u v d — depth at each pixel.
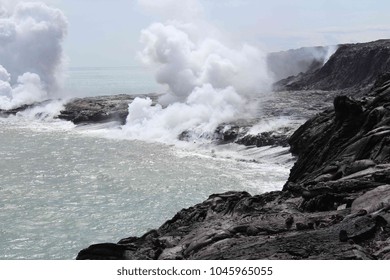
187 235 21.42
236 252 16.12
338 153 34.06
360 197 19.41
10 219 43.28
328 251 14.19
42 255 35.38
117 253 19.84
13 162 68.38
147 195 50.44
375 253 13.89
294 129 71.19
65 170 62.91
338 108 37.72
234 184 53.91
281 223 19.50
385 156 27.34
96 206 47.06
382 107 34.56
